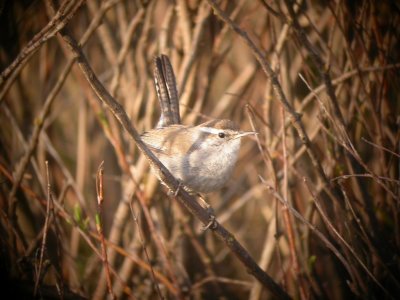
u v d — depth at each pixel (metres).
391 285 9.06
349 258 8.26
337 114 8.27
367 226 9.22
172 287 9.86
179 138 9.02
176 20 12.02
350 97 9.89
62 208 9.35
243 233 14.12
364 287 8.19
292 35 9.13
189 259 12.95
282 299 8.77
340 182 8.02
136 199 11.25
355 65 8.81
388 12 9.55
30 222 12.59
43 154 12.70
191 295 12.91
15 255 9.77
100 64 14.05
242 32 7.42
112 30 13.15
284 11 9.43
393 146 9.28
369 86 9.20
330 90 8.27
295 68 11.85
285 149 8.53
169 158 8.94
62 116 15.21
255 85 13.02
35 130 9.87
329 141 9.15
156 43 11.82
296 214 7.55
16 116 13.27
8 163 12.51
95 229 12.03
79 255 12.99
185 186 9.08
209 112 14.47
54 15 6.85
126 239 12.70
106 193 14.12
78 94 14.69
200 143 8.90
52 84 13.94
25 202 12.55
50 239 12.25
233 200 14.48
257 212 14.57
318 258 11.75
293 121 7.94
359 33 8.98
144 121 11.80
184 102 11.02
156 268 12.18
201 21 10.59
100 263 12.44
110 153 14.16
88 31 9.58
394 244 9.12
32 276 10.02
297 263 8.87
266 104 10.25
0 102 9.32
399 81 9.40
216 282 13.09
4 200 11.03
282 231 11.14
